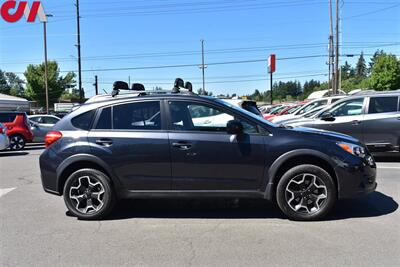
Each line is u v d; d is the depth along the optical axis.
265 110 35.44
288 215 5.66
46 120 21.19
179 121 5.86
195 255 4.53
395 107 10.77
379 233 5.13
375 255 4.44
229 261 4.34
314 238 4.99
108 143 5.84
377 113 10.79
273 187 5.68
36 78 74.75
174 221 5.84
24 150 17.31
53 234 5.34
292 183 5.64
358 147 5.75
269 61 42.56
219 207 6.52
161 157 5.76
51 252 4.70
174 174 5.76
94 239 5.12
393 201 6.65
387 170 9.55
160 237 5.16
